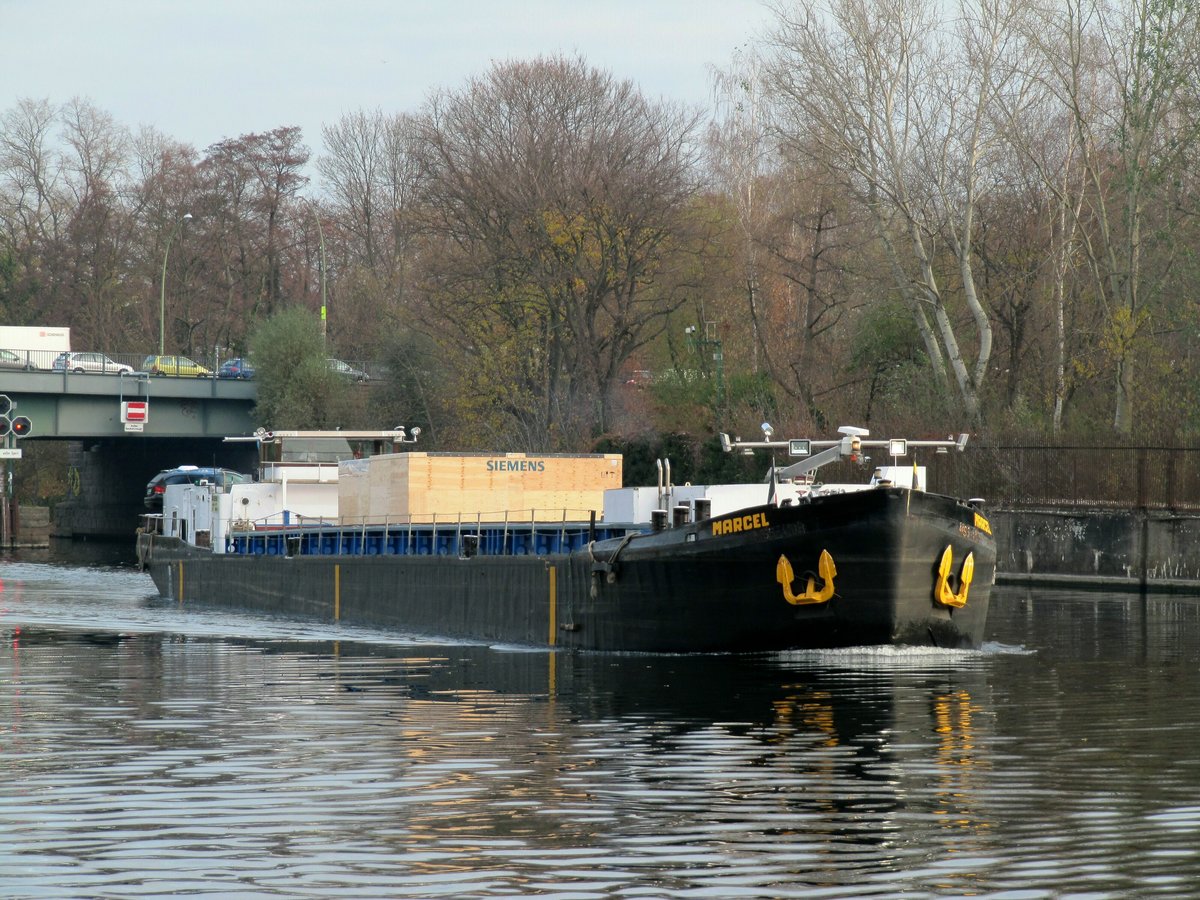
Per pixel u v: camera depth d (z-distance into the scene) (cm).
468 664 10662
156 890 4994
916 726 7806
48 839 5591
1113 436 19712
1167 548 17588
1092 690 9081
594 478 14762
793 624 10362
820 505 10094
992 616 14300
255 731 7775
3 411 18638
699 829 5697
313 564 15500
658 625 10844
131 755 7125
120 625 14388
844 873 5141
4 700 8981
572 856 5350
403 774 6656
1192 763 6838
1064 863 5238
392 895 4938
